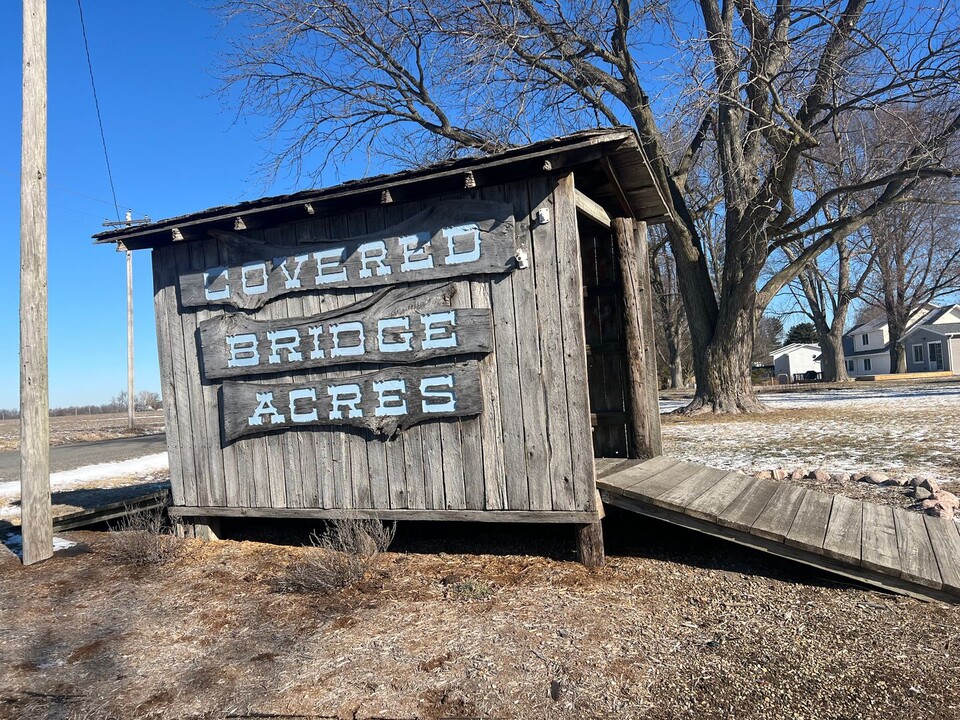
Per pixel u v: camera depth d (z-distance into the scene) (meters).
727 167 14.99
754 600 3.94
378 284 5.05
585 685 3.00
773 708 2.79
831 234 16.23
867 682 2.96
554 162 4.40
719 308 17.55
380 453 5.11
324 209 5.14
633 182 5.42
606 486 4.74
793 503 4.93
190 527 5.94
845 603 3.85
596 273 6.64
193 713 2.95
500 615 3.82
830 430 12.43
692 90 11.26
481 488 4.81
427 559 5.01
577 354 4.54
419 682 3.09
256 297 5.46
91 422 46.12
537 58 13.53
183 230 5.54
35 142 5.76
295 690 3.09
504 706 2.87
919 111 12.59
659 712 2.79
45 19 5.85
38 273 5.76
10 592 4.87
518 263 4.63
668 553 4.91
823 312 39.50
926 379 37.44
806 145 12.41
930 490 6.21
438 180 4.68
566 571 4.53
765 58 12.12
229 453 5.65
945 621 3.54
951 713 2.71
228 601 4.36
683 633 3.51
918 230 32.84
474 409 4.76
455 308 4.83
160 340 5.91
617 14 13.69
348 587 4.43
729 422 15.06
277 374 5.45
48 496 5.77
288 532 6.12
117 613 4.29
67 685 3.31
